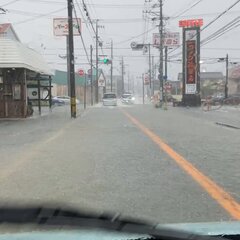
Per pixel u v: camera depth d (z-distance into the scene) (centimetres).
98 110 4609
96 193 812
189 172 1030
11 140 1736
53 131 2112
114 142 1641
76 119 3047
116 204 727
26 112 3195
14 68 3023
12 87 3144
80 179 948
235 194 814
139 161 1191
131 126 2414
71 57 3281
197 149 1455
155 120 2958
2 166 1124
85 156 1286
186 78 6134
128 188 856
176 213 673
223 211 689
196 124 2605
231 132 2103
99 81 6750
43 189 850
